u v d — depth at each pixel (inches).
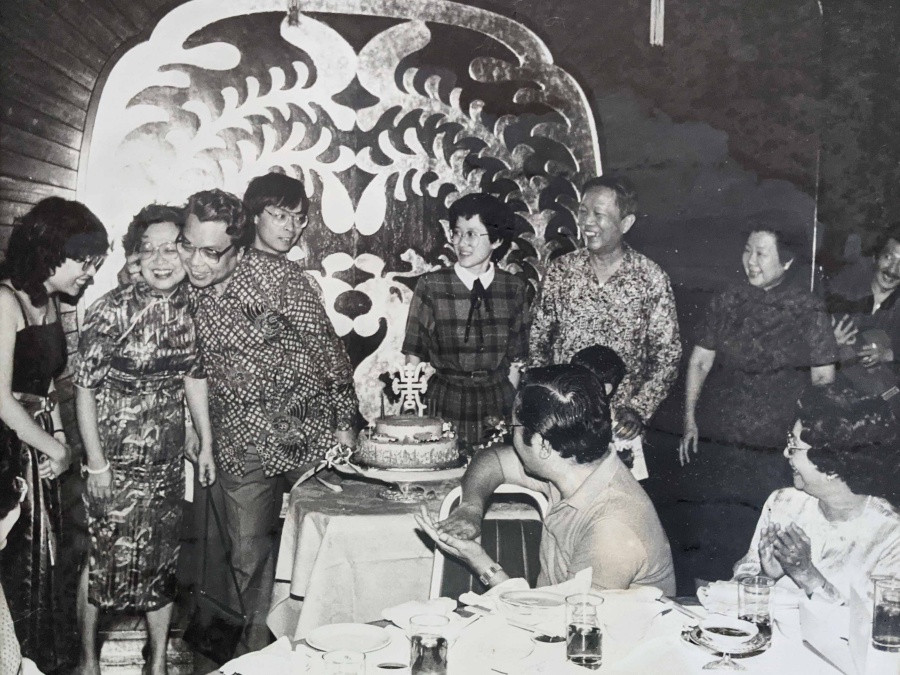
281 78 103.0
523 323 108.9
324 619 98.2
